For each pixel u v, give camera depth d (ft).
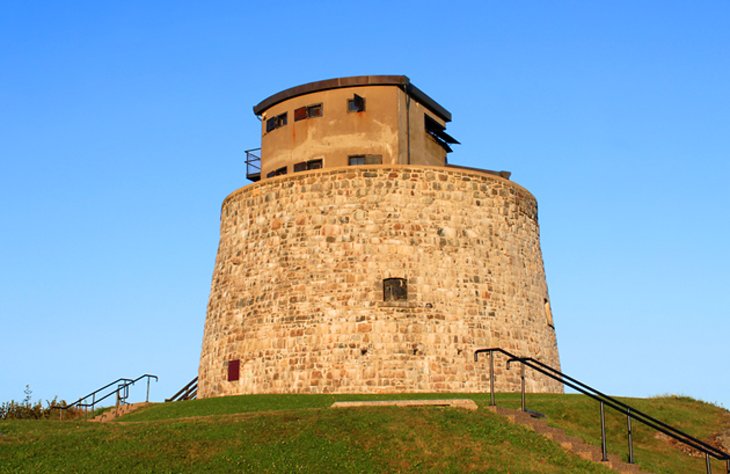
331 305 134.51
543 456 81.71
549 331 149.69
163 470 76.18
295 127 151.74
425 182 140.26
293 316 135.95
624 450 91.30
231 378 139.64
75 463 77.56
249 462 77.56
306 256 138.00
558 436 87.30
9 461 77.92
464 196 142.00
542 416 96.73
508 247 144.46
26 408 130.31
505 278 142.31
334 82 149.28
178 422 90.33
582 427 99.71
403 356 131.64
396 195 138.72
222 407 117.50
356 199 138.51
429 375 131.64
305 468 76.59
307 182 141.18
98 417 122.72
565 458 81.97
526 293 145.38
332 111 149.38
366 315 133.18
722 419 106.42
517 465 78.38
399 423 85.30
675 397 115.34
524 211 149.69
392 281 134.92
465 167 163.12
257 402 119.03
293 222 140.36
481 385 133.80
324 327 133.90
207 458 78.38
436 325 134.21
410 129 151.64
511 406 101.04
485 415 88.94
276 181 143.84
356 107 148.36
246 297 142.00
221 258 150.71
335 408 91.71
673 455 95.40
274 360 135.54
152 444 81.61
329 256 136.87
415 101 154.81
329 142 148.46
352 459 78.33
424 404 92.79
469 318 136.46
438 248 137.90
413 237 137.28
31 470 76.02
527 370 140.36
